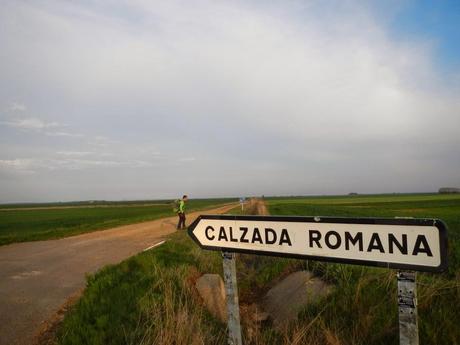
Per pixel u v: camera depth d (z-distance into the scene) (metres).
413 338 2.14
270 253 2.83
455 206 57.97
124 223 30.53
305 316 4.87
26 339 5.24
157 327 4.58
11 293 7.86
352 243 2.41
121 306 5.86
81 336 4.91
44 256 13.34
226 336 4.68
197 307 5.42
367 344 4.03
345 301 4.87
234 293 3.10
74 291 7.86
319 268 6.59
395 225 2.22
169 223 29.03
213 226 3.24
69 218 49.81
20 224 39.19
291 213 36.09
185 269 7.69
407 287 2.19
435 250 2.06
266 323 5.50
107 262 11.46
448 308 4.43
